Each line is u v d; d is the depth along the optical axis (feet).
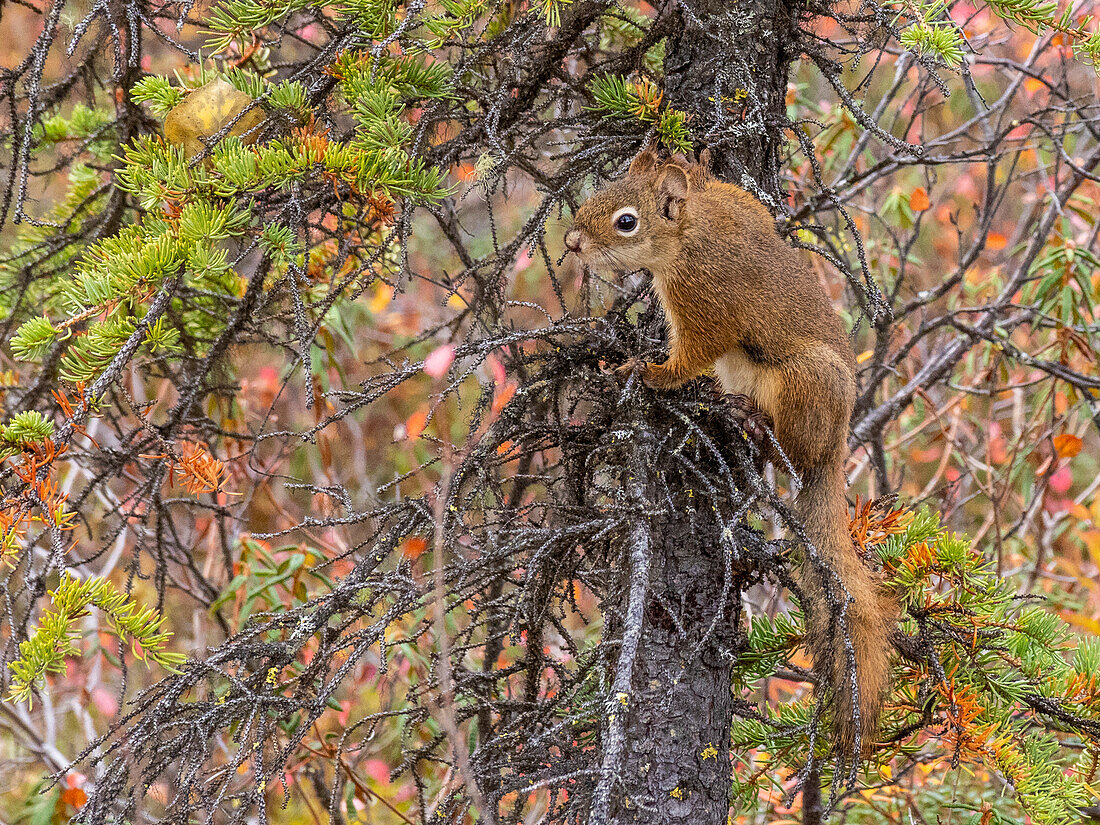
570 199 30.37
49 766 41.83
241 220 23.08
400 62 24.30
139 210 31.71
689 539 23.84
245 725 20.98
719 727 24.02
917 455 53.98
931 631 27.30
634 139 25.57
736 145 26.37
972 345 43.37
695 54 26.21
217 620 40.70
